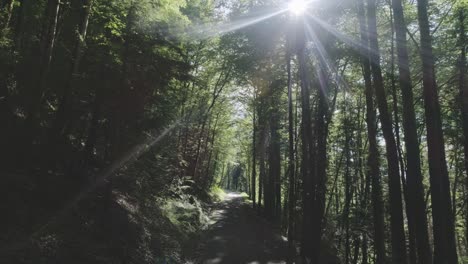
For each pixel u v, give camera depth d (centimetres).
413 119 927
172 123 1381
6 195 773
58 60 1167
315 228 1634
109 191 1035
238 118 4094
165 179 1569
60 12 1188
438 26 1559
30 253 659
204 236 1872
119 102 1016
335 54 1605
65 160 1104
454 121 1953
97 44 1153
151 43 1114
